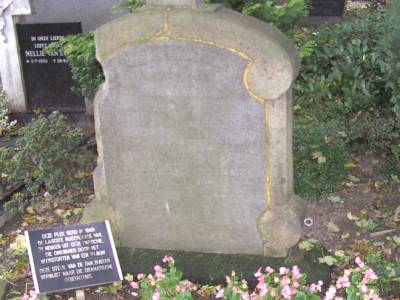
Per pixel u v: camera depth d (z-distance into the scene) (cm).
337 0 500
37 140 288
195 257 225
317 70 349
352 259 229
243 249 224
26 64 398
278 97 201
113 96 217
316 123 320
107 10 400
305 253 225
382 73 325
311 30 432
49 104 403
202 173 218
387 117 326
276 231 217
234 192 217
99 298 214
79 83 381
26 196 295
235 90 204
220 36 199
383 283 206
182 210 226
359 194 282
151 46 207
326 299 174
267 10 293
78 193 298
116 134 222
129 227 234
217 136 212
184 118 212
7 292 222
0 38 394
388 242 241
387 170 300
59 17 408
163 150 219
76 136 301
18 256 248
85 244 215
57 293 219
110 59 213
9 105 408
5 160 299
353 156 319
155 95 212
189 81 207
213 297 208
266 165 210
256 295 179
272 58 197
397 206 270
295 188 281
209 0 297
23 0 383
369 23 345
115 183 229
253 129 207
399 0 281
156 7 206
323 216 266
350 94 333
